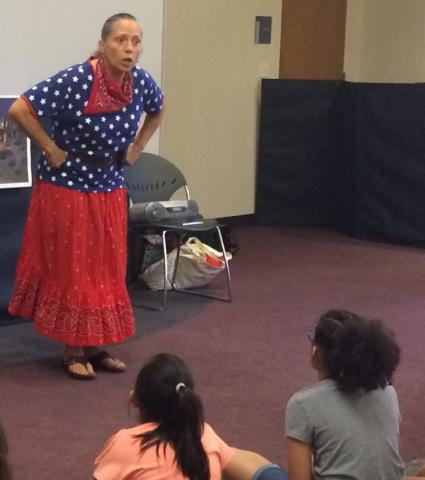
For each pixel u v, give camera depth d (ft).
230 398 13.46
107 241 14.11
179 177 19.81
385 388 8.00
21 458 11.18
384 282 20.97
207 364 14.89
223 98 26.32
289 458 7.93
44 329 14.08
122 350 15.46
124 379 14.19
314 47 28.96
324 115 26.78
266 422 12.66
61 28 17.17
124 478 7.36
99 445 11.67
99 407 12.96
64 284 13.93
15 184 16.06
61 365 14.67
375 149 25.53
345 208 26.76
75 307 13.89
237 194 27.35
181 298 19.03
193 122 25.64
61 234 13.80
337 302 19.02
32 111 13.23
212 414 12.82
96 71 13.30
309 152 27.09
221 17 25.75
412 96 24.67
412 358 15.56
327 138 26.94
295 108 26.91
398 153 25.12
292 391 13.84
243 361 15.10
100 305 14.07
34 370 14.39
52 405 12.95
